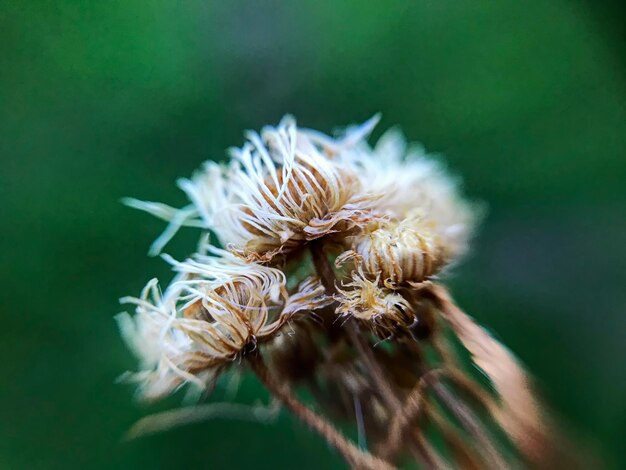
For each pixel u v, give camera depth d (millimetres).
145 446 61
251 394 57
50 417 64
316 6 82
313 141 52
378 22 80
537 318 63
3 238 70
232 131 77
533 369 61
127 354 66
